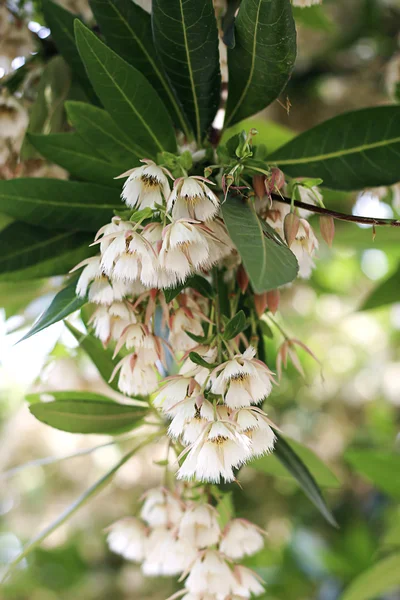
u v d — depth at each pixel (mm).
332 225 506
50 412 563
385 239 863
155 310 531
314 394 1493
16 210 554
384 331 1639
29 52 668
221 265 534
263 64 519
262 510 1359
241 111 549
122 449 1224
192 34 520
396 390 1542
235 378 471
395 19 1120
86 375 965
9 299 711
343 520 1443
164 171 487
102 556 1409
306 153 552
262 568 1314
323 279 1496
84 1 681
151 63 564
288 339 552
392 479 813
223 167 501
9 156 616
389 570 792
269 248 450
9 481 1363
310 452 620
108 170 561
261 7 491
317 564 1286
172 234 465
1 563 1450
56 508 1291
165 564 528
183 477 463
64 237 583
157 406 501
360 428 1520
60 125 624
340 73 1114
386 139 543
